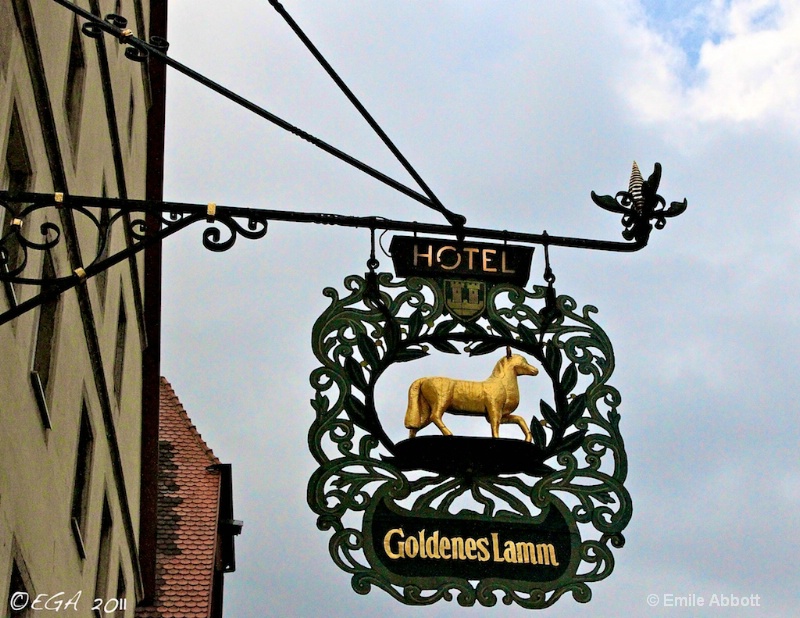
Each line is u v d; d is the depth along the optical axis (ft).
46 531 47.24
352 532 28.02
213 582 81.41
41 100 43.47
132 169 71.05
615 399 30.37
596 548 28.68
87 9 53.83
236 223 28.78
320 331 29.68
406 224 30.07
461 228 30.22
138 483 74.74
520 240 30.66
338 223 29.78
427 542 28.17
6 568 40.47
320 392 29.17
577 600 28.17
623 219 31.48
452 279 30.60
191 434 89.45
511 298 30.73
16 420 41.68
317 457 28.60
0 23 37.24
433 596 27.71
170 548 79.15
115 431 64.03
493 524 28.53
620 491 29.37
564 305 30.94
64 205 27.96
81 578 55.52
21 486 42.70
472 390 30.63
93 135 56.18
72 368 52.47
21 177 42.11
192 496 83.71
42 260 44.80
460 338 30.25
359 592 27.48
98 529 60.34
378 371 29.55
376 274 30.37
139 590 74.02
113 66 62.95
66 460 51.31
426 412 30.63
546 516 28.84
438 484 28.73
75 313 52.60
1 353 38.93
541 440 29.76
